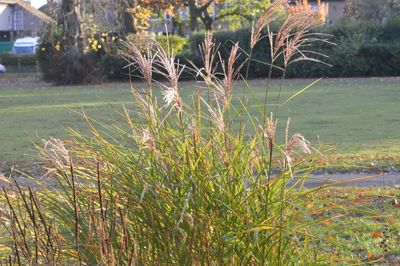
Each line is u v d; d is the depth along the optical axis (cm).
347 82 3631
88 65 3994
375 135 1717
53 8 4069
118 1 3975
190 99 487
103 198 434
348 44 4034
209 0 4762
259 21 439
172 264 418
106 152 446
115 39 4034
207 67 457
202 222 419
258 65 3969
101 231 399
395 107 2372
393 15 4250
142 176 428
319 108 2383
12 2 8162
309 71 4012
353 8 5581
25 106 2759
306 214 412
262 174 436
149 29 4659
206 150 436
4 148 1628
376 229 771
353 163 1278
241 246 421
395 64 4028
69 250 428
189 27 4919
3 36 8231
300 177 441
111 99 2838
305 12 438
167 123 448
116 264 393
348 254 692
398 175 1190
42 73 4291
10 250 464
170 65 441
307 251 463
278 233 427
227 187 426
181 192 425
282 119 2055
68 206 438
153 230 424
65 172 446
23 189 475
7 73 5541
